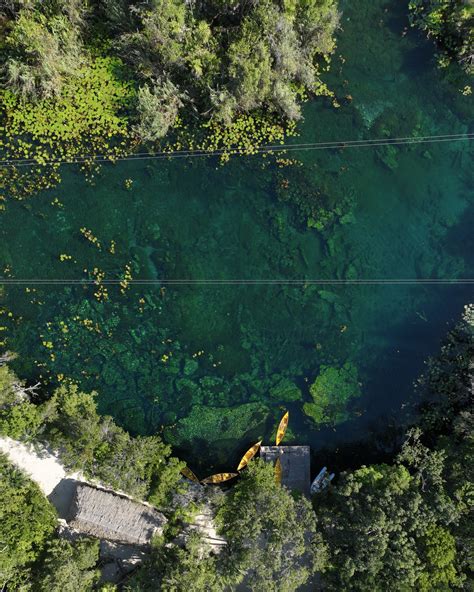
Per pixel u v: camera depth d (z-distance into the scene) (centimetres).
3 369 2277
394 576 1953
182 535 2267
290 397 2558
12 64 2531
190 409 2534
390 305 2653
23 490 2167
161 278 2628
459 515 2030
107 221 2652
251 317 2633
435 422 2412
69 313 2591
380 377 2581
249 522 2017
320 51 2653
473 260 2659
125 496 2264
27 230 2645
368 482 2123
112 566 2259
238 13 2573
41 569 2064
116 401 2528
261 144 2661
